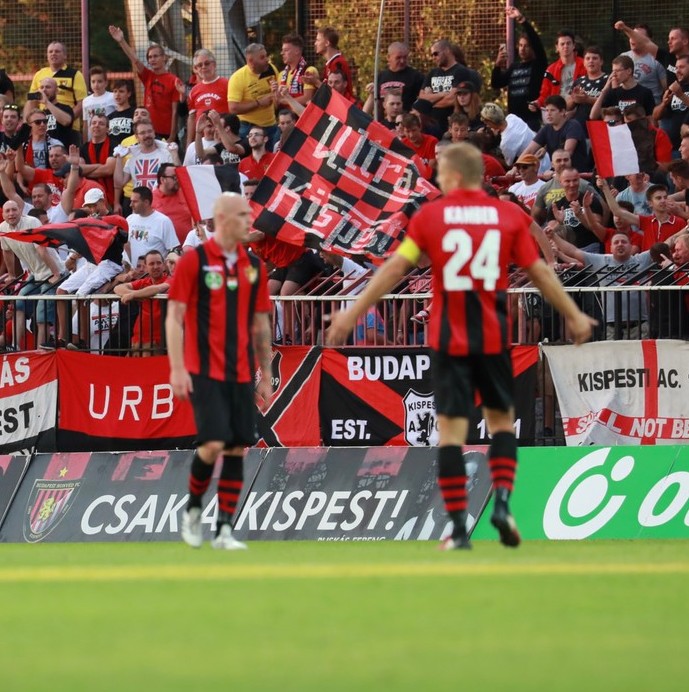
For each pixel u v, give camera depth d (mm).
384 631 15961
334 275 46312
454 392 25500
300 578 21062
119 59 69625
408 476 42250
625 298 44625
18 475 46094
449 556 25297
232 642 15273
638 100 57156
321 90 48500
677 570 22062
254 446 45406
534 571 21859
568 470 40875
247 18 67875
